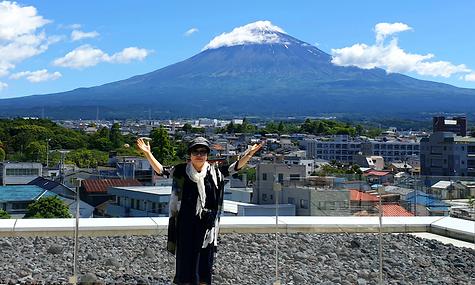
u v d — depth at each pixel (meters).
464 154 113.50
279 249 8.88
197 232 5.75
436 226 10.63
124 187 45.59
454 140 113.94
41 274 7.23
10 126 128.38
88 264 7.81
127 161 73.75
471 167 113.50
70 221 9.90
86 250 8.55
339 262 8.38
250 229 9.91
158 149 95.69
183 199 5.78
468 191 37.81
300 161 94.19
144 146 5.91
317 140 180.12
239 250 8.77
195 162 5.75
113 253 8.45
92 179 57.12
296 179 31.16
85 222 9.80
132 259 8.19
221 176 5.91
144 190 41.97
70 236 9.39
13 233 9.28
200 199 5.74
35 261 7.89
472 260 8.73
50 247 8.40
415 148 176.75
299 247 9.07
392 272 7.95
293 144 180.62
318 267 8.05
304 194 29.33
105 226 9.51
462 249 9.32
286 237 9.66
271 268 7.89
